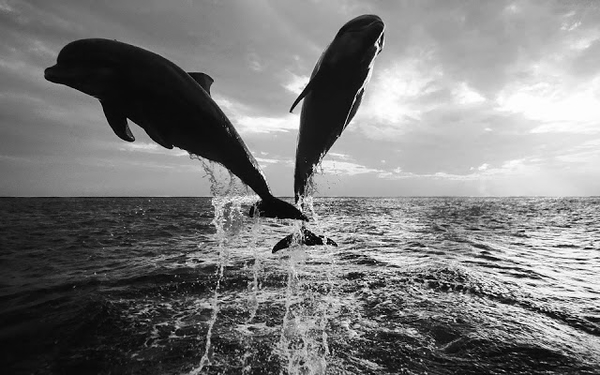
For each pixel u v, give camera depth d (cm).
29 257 1289
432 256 1265
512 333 602
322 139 421
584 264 1170
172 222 2723
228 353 541
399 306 727
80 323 640
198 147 347
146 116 324
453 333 602
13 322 655
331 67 378
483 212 4803
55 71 298
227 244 1527
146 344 568
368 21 394
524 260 1230
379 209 5550
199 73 367
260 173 380
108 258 1254
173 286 864
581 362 512
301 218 395
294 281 901
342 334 602
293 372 492
